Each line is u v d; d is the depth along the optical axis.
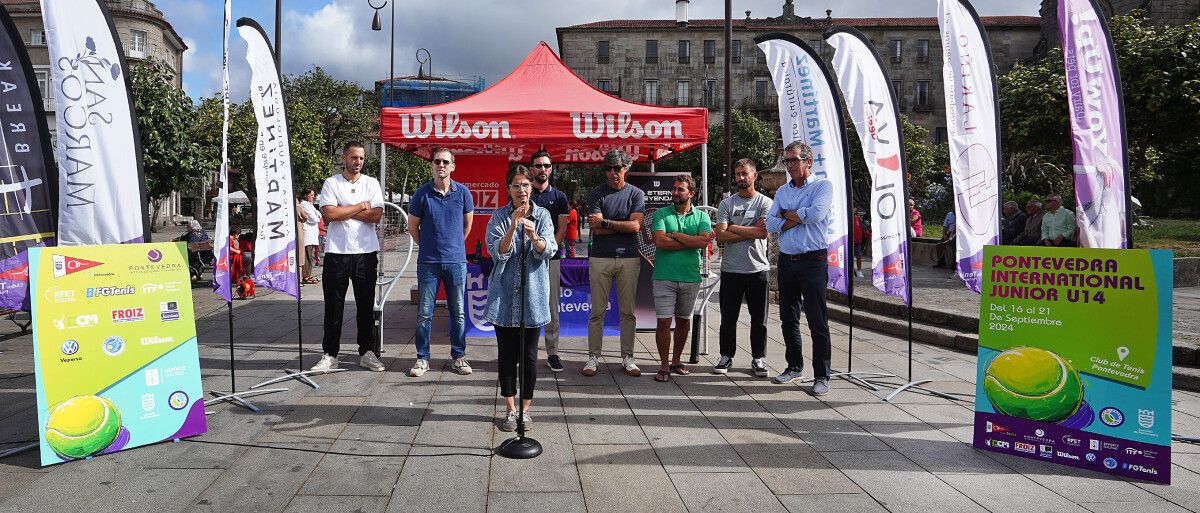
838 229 5.46
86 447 3.52
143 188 4.17
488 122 6.21
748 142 36.78
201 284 12.41
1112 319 3.53
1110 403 3.51
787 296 5.27
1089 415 3.56
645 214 6.64
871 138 5.21
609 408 4.57
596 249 5.56
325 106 30.50
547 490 3.19
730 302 5.59
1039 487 3.33
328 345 5.47
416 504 3.02
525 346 4.04
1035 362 3.72
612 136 6.27
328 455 3.61
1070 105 4.23
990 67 4.74
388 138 6.20
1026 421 3.73
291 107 18.05
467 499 3.08
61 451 3.45
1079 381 3.60
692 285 5.42
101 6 4.00
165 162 11.27
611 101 6.83
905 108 54.03
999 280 3.87
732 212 5.59
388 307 9.13
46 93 35.34
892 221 5.22
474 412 4.41
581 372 5.65
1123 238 4.12
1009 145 15.95
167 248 3.90
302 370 5.33
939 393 5.00
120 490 3.15
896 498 3.17
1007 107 15.51
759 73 54.88
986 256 3.91
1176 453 3.84
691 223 5.42
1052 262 3.71
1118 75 4.09
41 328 3.44
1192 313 7.93
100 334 3.62
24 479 3.26
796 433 4.10
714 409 4.59
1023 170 21.00
